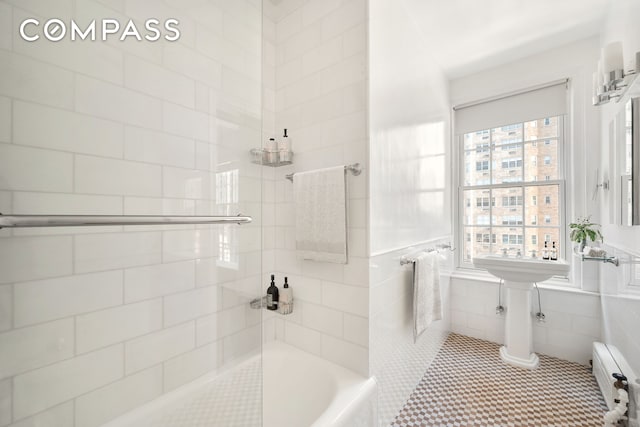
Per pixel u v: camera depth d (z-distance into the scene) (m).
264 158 1.77
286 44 1.83
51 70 0.78
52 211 0.78
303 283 1.70
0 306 0.70
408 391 1.83
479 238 2.93
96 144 0.88
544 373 2.11
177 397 1.03
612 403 1.60
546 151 2.59
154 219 0.91
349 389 1.30
